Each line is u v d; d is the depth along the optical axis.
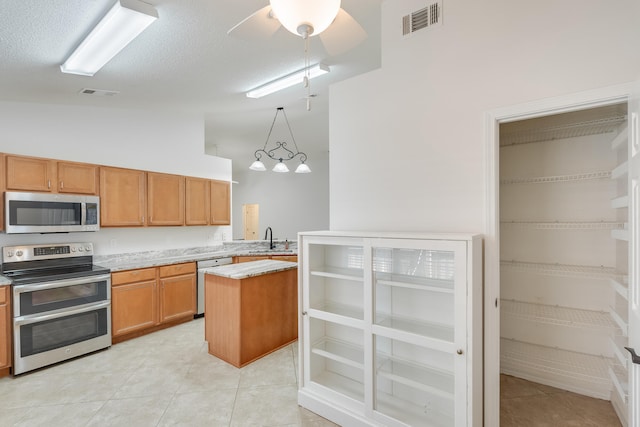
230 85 3.50
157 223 4.29
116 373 2.88
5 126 3.33
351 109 2.63
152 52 2.54
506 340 2.88
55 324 3.04
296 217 9.76
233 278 2.99
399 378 2.04
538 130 2.57
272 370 2.93
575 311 2.56
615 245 2.41
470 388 1.75
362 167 2.57
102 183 3.75
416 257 2.16
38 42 2.15
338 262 2.61
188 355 3.26
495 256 2.00
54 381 2.74
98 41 2.13
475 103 2.07
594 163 2.51
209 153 8.26
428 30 2.25
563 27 1.80
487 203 2.02
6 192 3.00
